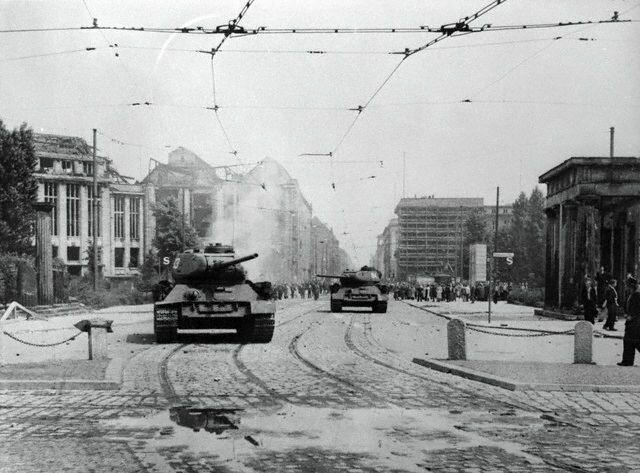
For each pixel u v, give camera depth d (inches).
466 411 354.9
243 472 240.8
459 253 4707.2
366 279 1501.0
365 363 562.3
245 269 776.9
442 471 242.7
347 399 387.9
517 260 2972.4
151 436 295.1
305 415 341.7
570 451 273.1
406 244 5098.4
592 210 1163.3
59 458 258.7
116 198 2817.4
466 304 2119.8
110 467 246.8
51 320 1130.0
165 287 768.3
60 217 2669.8
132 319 1193.4
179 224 2142.0
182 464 250.8
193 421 326.0
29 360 558.6
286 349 676.1
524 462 255.8
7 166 1749.5
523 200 3179.1
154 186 2800.2
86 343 745.0
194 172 2753.4
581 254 1168.2
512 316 1325.0
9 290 1257.4
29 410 351.6
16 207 1734.7
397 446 279.4
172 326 732.7
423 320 1214.9
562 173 1238.3
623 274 1255.5
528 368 509.0
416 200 5152.6
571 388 423.2
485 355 631.2
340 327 1008.9
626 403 382.6
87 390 415.8
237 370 512.7
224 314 743.7
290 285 3196.4
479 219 3759.8
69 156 2691.9
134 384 440.8
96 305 1605.6
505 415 345.4
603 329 978.7
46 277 1305.4
